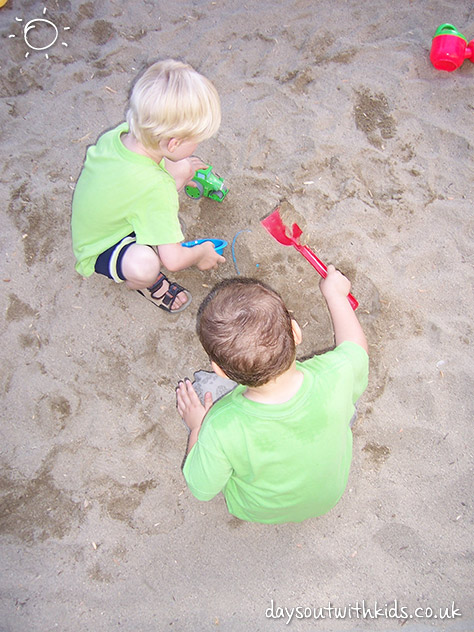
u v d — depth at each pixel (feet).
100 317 6.59
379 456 5.85
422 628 4.96
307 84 7.73
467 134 7.32
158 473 5.87
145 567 5.42
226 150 7.36
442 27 7.53
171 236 5.42
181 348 6.46
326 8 8.25
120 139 5.34
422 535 5.44
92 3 8.43
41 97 7.84
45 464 5.90
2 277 6.72
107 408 6.15
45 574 5.40
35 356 6.38
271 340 3.69
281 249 6.89
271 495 4.34
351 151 7.27
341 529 5.53
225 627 5.09
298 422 3.88
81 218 5.68
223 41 8.09
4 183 7.27
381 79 7.72
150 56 8.04
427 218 6.91
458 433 5.86
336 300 5.51
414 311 6.47
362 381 4.67
